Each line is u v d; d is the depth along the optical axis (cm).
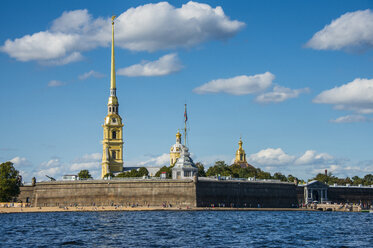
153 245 11362
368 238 12850
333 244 11725
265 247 11188
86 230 14188
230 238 12525
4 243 11706
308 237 12912
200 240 12131
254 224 16088
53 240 12175
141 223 16162
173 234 13225
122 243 11669
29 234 13338
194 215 19712
